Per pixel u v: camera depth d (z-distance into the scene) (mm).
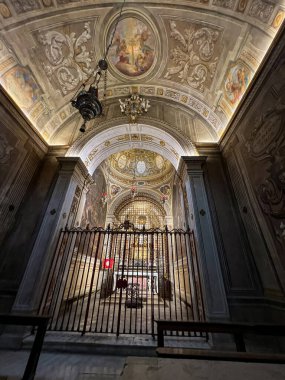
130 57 6359
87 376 2758
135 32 5719
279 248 3561
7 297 4223
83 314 5816
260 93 4008
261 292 4035
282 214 3449
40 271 4395
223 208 5125
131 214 14523
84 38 5598
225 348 3502
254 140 4305
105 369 2963
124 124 7047
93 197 10305
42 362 3125
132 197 14445
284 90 3355
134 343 3627
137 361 1111
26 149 5578
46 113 6363
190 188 5484
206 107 6633
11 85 5047
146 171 14609
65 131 7039
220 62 5375
